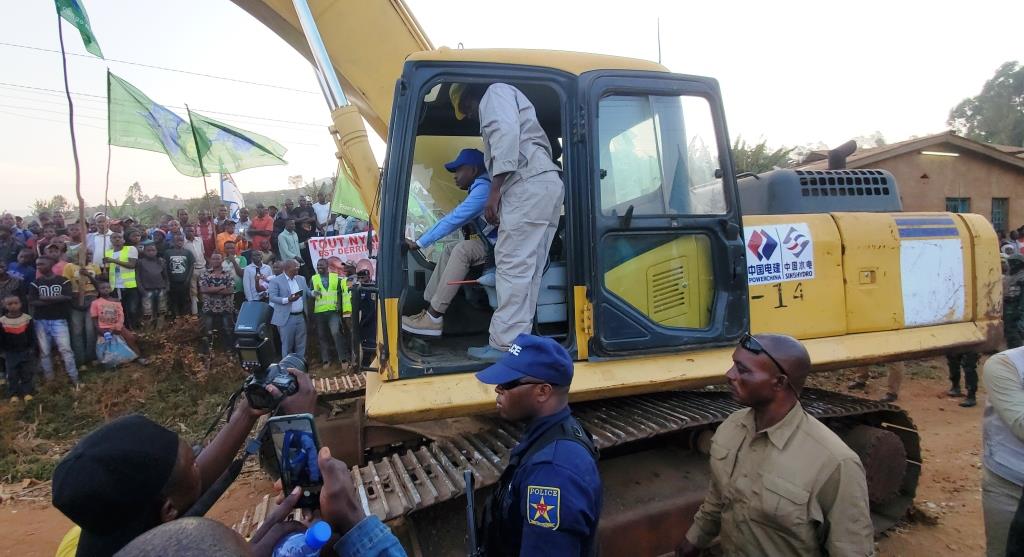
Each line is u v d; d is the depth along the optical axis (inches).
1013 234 609.9
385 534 56.6
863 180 180.2
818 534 84.3
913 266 173.0
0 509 223.1
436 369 115.8
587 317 124.0
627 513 129.0
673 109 136.9
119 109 383.6
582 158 124.6
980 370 369.1
